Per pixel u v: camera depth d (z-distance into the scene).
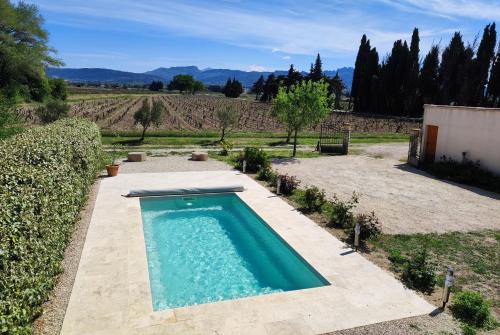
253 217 12.10
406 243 9.77
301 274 8.70
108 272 7.58
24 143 8.37
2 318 4.23
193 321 6.05
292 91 23.55
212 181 15.84
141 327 5.84
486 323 6.32
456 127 18.81
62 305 6.39
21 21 36.72
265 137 32.22
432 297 7.13
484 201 13.99
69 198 8.67
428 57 59.88
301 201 13.11
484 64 51.78
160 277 8.59
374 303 6.79
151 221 12.14
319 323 6.11
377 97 65.88
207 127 38.75
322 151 25.12
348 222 10.62
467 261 8.81
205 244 10.54
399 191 15.23
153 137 29.77
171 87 165.75
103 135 29.33
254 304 6.61
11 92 33.88
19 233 5.20
